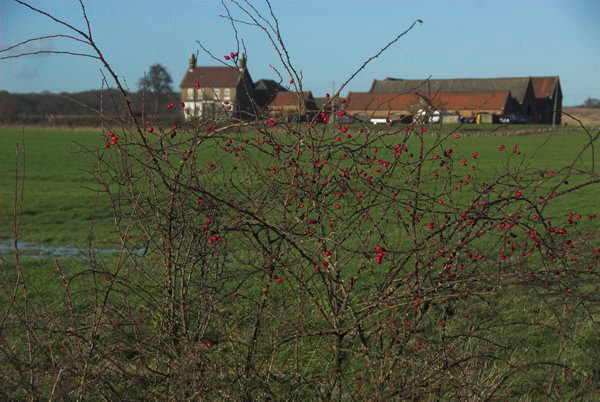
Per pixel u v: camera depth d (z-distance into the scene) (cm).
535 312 541
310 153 438
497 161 3572
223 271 436
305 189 417
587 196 2078
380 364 400
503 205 438
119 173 423
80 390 378
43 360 407
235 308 446
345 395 433
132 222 429
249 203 429
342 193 432
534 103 12762
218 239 394
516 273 362
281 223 430
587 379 423
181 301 403
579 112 16650
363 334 414
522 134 6994
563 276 361
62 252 1298
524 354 498
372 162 443
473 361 435
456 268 421
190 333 406
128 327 470
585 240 418
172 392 397
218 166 461
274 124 419
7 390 420
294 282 463
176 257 415
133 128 413
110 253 1204
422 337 401
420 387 391
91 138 5219
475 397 410
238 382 410
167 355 397
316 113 420
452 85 12762
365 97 9275
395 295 395
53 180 2700
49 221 1712
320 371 461
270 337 412
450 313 441
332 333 398
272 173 431
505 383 470
